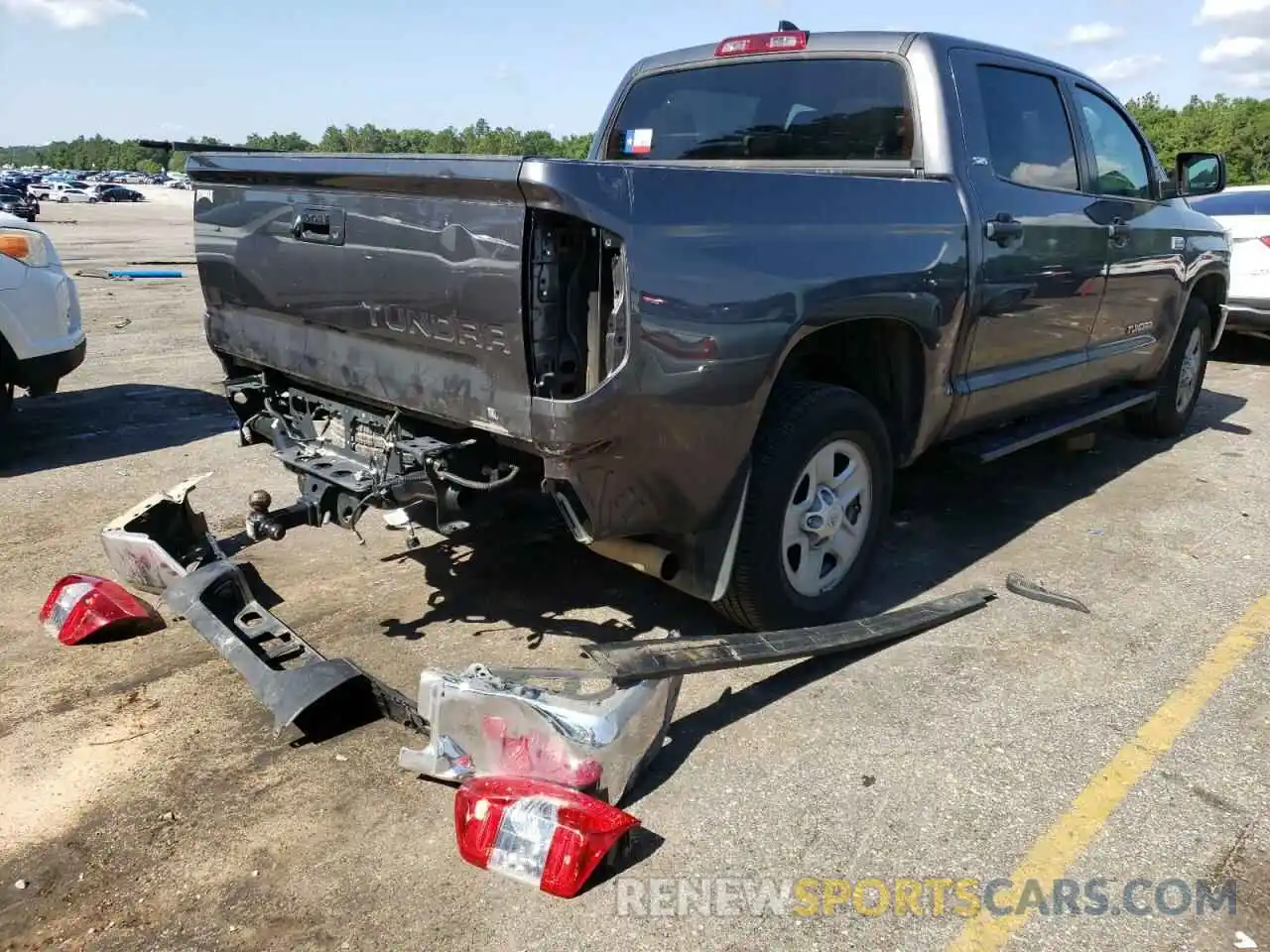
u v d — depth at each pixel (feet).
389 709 10.48
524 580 14.11
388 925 7.81
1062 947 7.61
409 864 8.48
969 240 13.10
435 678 8.93
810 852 8.63
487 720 8.71
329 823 9.00
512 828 7.89
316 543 15.52
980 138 13.67
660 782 9.57
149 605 13.10
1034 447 21.20
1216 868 8.46
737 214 10.02
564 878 7.74
